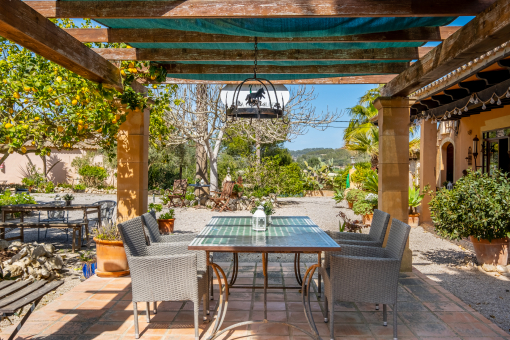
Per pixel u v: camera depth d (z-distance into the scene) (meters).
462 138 9.05
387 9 2.66
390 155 4.82
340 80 5.20
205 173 14.69
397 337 2.96
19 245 5.34
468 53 2.93
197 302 2.91
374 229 3.94
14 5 2.30
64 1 2.80
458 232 4.99
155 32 3.57
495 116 7.57
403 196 4.82
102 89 3.93
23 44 2.64
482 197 4.80
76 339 2.93
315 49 4.05
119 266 4.60
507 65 4.43
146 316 3.30
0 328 3.14
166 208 13.35
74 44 3.12
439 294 3.97
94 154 22.55
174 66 4.64
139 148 4.95
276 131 14.18
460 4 2.62
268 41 3.58
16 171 21.64
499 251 5.09
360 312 3.51
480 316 3.39
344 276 2.89
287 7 2.71
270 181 14.50
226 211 12.47
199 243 2.94
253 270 4.96
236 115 3.55
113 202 6.71
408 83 4.16
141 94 4.66
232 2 2.73
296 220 4.24
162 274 2.92
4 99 4.47
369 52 4.02
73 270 5.13
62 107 5.03
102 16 2.80
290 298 3.88
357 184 14.10
